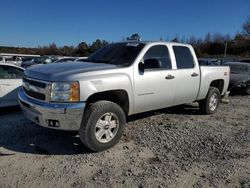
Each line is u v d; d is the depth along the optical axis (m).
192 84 6.98
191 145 5.52
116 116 5.14
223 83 8.36
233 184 4.07
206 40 74.19
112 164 4.56
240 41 72.56
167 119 7.31
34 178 4.04
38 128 6.16
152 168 4.47
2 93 7.55
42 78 4.88
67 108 4.62
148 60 5.91
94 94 5.00
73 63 5.67
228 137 6.11
